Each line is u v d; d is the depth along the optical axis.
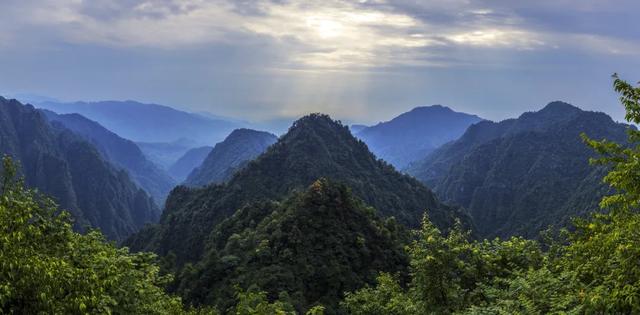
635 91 13.23
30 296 11.99
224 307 45.03
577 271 14.70
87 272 13.52
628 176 12.16
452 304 17.47
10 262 11.55
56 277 12.36
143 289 18.17
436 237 18.50
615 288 11.98
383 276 24.30
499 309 13.70
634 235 12.63
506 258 19.94
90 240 18.52
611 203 13.11
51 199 18.19
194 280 54.22
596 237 14.53
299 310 40.94
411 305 18.02
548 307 13.80
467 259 20.11
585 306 12.57
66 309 12.36
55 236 16.80
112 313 15.80
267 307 18.03
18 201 14.30
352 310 22.80
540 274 14.88
